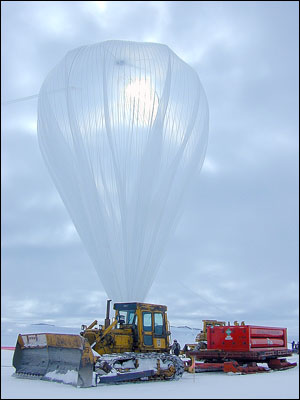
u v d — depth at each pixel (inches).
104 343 611.2
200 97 733.3
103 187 660.7
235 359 812.6
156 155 655.8
